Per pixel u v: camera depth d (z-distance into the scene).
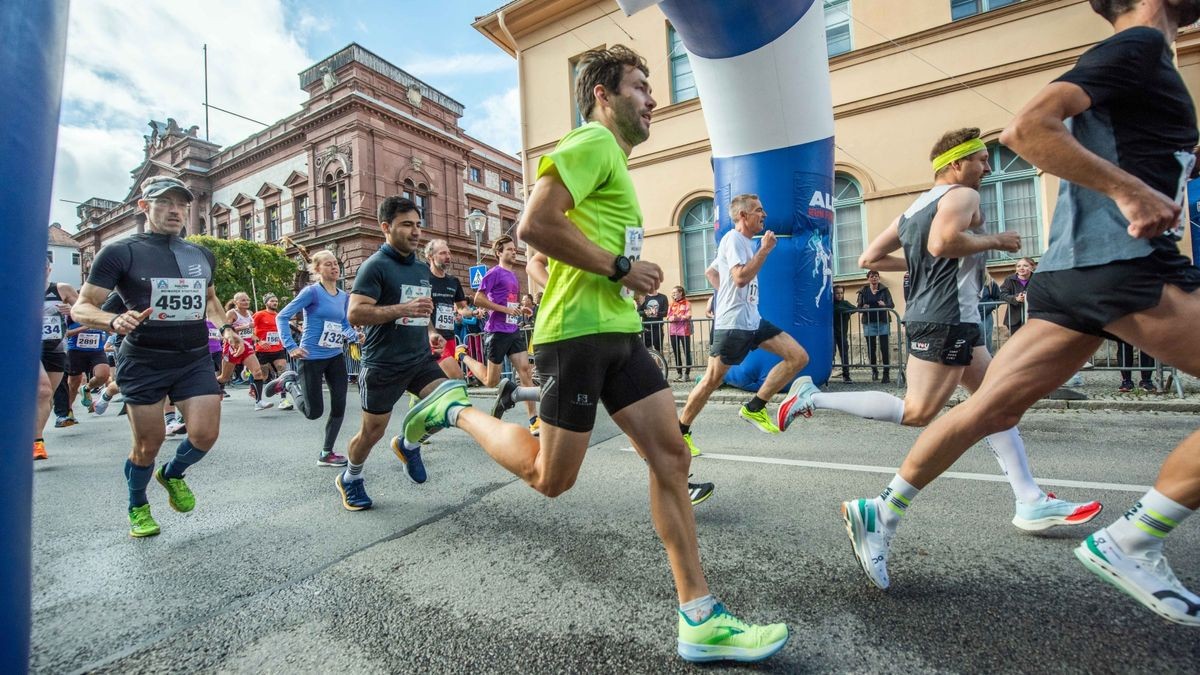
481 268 10.89
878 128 10.29
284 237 29.80
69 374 7.86
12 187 1.15
